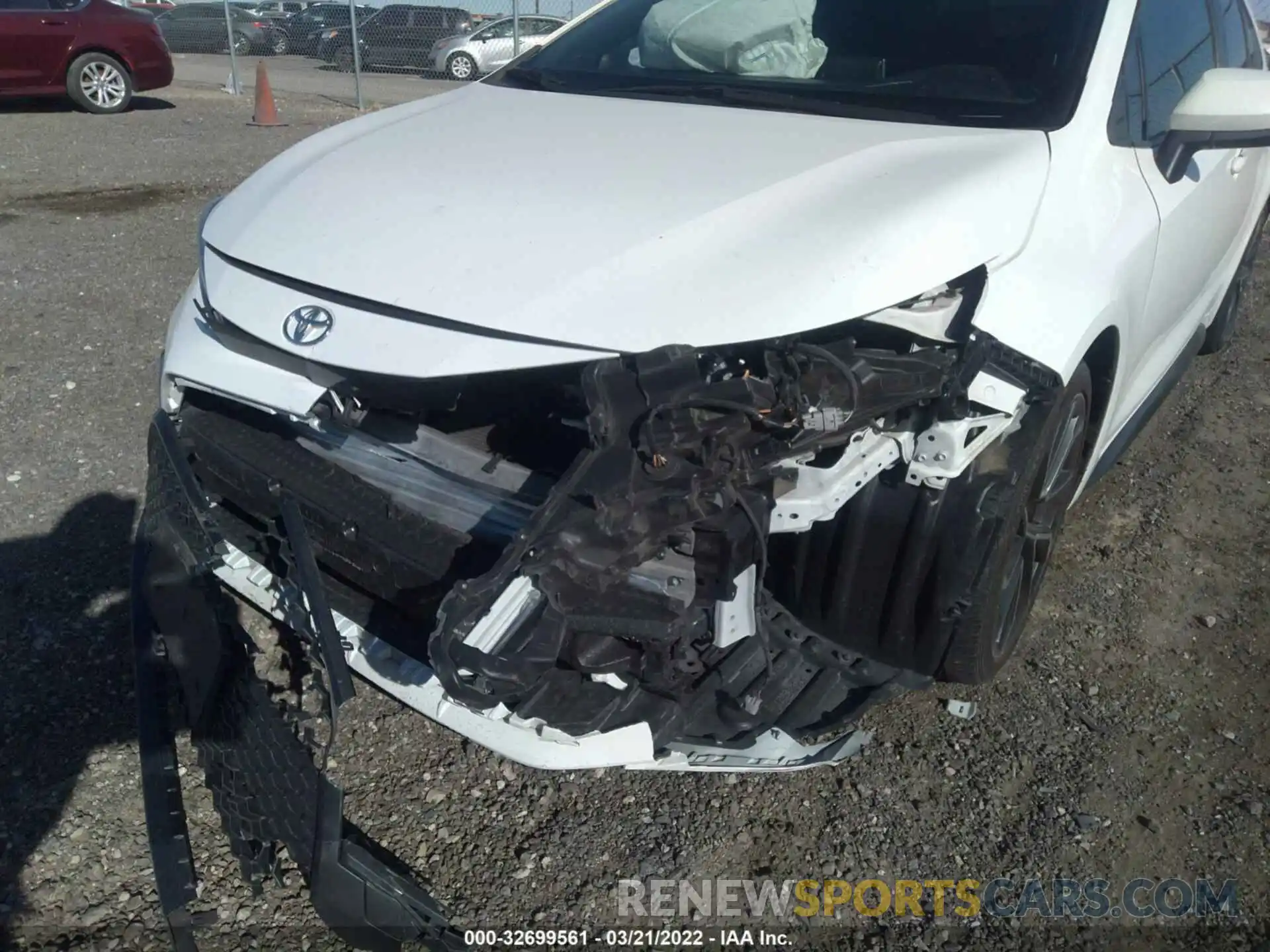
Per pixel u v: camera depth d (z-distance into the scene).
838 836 2.30
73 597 2.94
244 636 2.17
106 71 11.15
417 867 2.21
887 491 2.16
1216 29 3.57
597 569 1.70
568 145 2.41
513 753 1.84
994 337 2.00
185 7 18.92
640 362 1.78
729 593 1.79
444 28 15.99
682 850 2.27
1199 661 2.87
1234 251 4.00
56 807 2.31
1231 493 3.73
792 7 2.91
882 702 2.57
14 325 4.79
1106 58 2.59
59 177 7.85
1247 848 2.29
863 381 1.86
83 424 3.88
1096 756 2.52
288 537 2.08
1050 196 2.27
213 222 2.48
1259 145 2.67
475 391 2.13
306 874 1.81
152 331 4.78
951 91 2.60
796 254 1.94
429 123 2.71
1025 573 2.63
